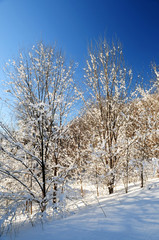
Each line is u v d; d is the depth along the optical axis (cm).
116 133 618
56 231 238
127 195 380
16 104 507
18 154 498
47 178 517
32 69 523
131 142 528
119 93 624
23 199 416
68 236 213
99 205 350
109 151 575
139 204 289
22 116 517
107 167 543
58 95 529
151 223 212
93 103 648
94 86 628
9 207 376
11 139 468
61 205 379
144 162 475
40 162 491
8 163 504
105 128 609
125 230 204
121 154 570
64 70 556
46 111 488
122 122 618
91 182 634
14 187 515
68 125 573
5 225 336
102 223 236
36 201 444
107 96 628
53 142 543
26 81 506
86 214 296
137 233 192
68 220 281
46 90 526
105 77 629
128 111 626
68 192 452
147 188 394
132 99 638
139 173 526
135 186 532
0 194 395
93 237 198
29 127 514
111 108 636
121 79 620
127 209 276
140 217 235
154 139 601
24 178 500
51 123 523
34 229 279
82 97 604
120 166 555
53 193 470
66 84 556
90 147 558
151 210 253
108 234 199
